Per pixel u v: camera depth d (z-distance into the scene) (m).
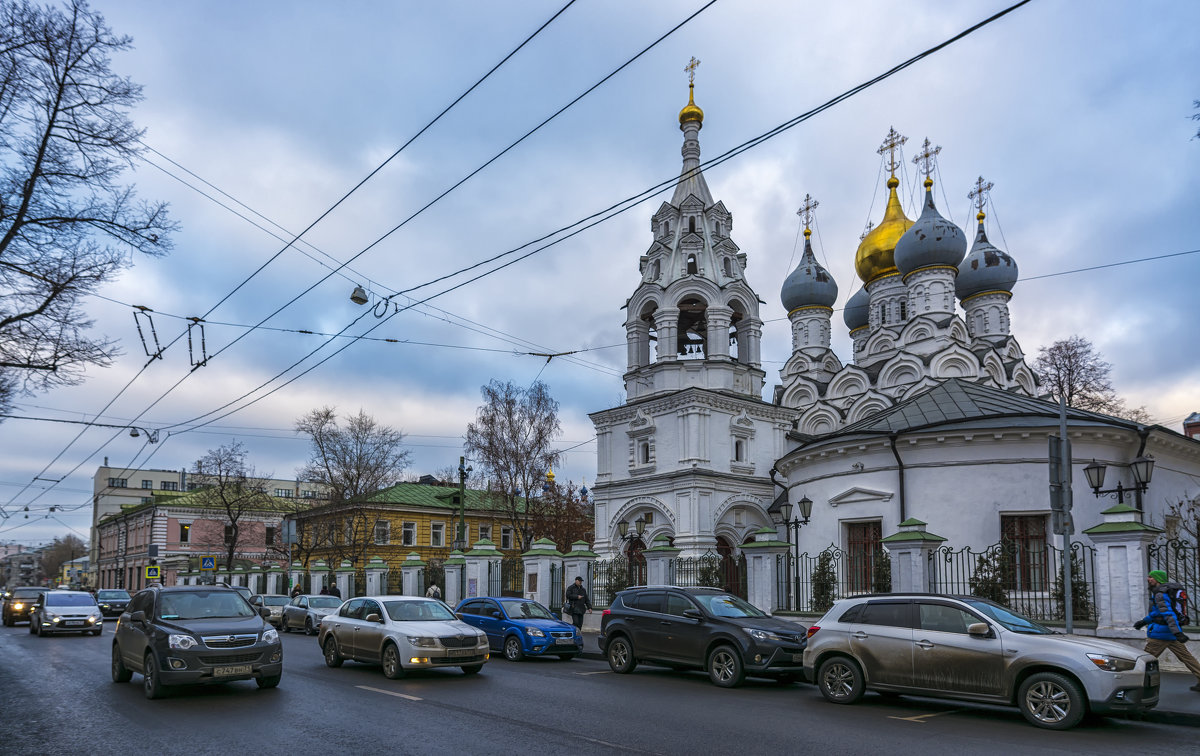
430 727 10.48
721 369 40.06
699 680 15.91
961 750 9.26
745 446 40.66
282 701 12.66
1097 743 9.80
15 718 11.39
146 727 10.62
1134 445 23.16
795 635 14.83
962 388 26.80
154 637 13.30
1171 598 13.12
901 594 12.72
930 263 43.19
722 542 39.62
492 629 20.45
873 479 24.81
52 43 14.80
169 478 97.75
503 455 48.09
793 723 10.88
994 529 22.44
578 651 20.17
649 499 39.72
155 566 47.56
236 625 13.67
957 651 11.60
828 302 50.75
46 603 28.62
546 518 51.38
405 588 35.81
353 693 13.55
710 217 42.91
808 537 26.86
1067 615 15.23
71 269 16.12
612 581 27.78
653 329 43.31
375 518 52.16
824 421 45.12
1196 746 9.73
